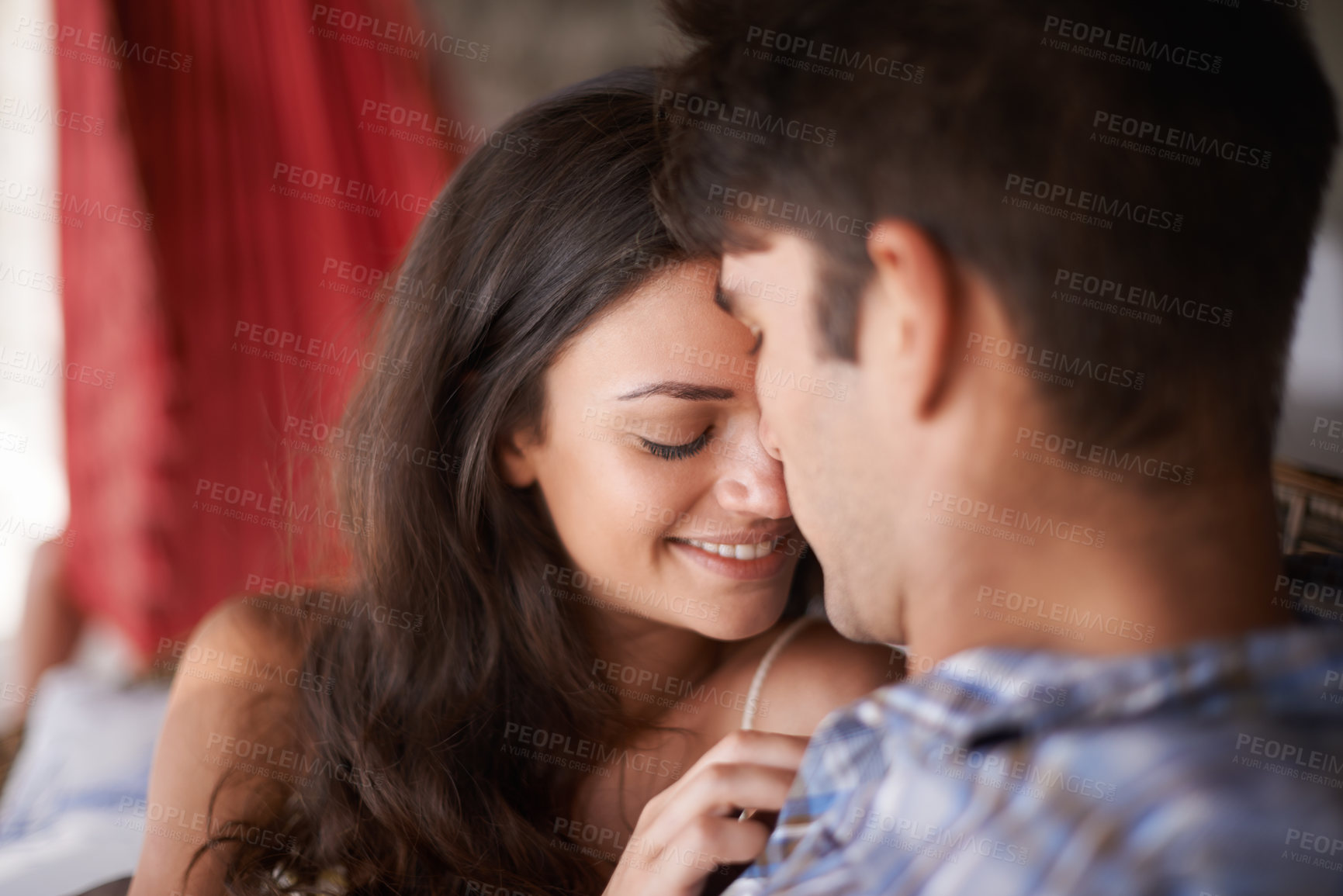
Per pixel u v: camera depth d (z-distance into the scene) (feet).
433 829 3.41
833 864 1.60
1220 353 1.46
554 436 3.12
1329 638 1.31
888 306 1.56
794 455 1.81
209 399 6.69
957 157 1.46
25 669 6.94
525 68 7.97
